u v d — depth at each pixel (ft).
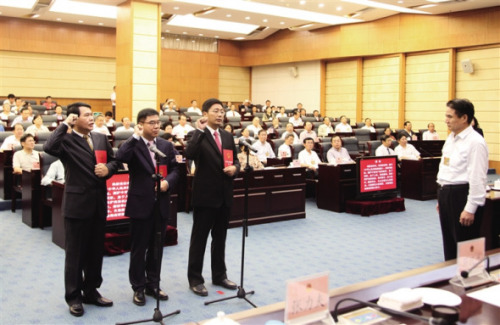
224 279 12.92
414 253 16.67
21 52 53.83
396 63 48.67
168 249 16.65
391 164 24.76
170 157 12.13
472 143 10.79
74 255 10.86
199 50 64.85
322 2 41.86
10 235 18.11
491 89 41.11
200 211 12.21
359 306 5.17
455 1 38.34
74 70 57.00
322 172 24.89
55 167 18.93
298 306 4.66
